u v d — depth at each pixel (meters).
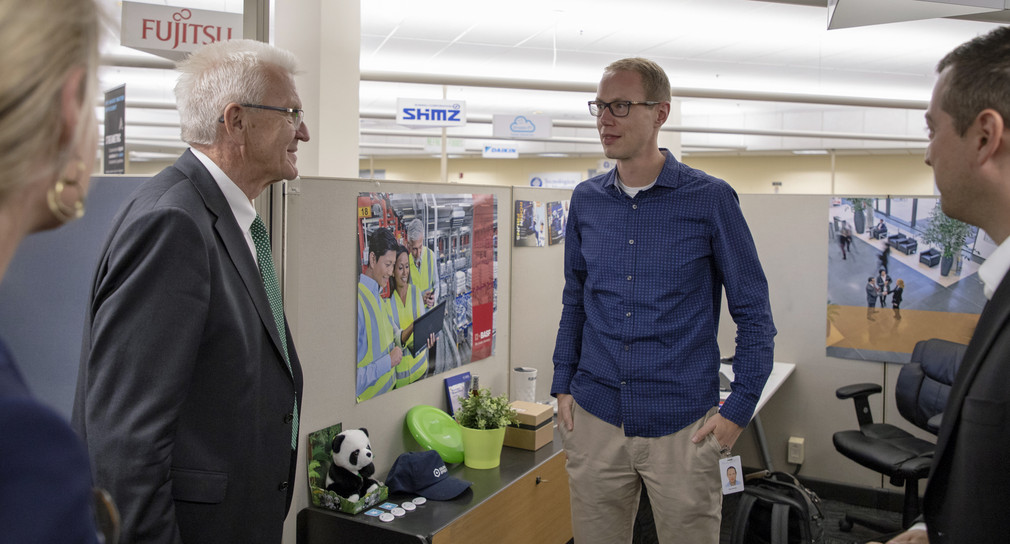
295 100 1.37
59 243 1.75
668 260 1.70
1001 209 0.83
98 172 1.93
